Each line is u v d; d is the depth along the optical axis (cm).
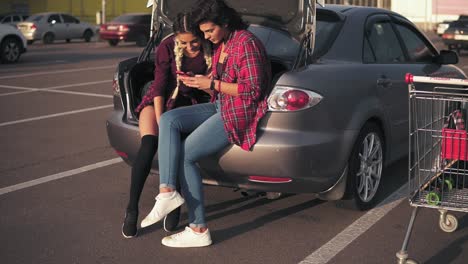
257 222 507
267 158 457
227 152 462
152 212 441
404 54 611
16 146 772
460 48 2566
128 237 474
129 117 523
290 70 476
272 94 461
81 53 2373
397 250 451
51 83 1390
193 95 504
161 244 462
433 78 412
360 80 516
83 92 1251
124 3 5022
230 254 444
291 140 458
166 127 450
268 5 512
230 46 449
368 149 530
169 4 555
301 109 462
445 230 482
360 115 503
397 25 617
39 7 4597
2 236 476
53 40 3088
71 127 893
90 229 492
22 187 601
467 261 433
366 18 576
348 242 465
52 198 568
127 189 597
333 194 504
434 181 433
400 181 619
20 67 1759
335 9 580
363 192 531
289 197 568
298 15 501
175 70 491
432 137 430
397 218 516
